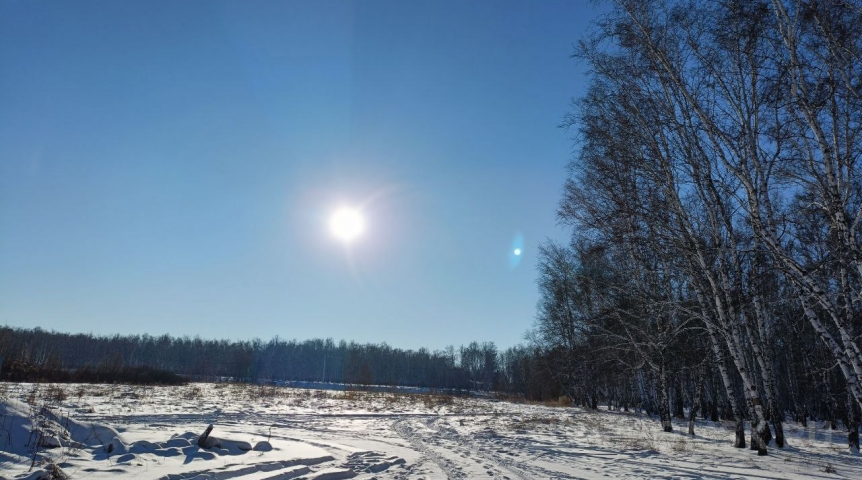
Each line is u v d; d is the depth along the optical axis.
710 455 13.09
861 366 9.38
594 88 14.12
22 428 8.31
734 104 11.63
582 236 17.02
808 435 23.20
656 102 12.87
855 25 9.62
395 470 10.09
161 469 7.59
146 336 118.12
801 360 27.92
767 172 11.22
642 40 12.37
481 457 12.27
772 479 9.70
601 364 27.50
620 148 13.59
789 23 10.22
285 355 129.00
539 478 9.64
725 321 13.88
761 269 14.52
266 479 8.01
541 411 34.06
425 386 115.00
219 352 117.12
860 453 14.84
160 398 26.91
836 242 10.80
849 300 10.67
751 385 13.50
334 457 11.05
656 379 29.19
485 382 109.25
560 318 34.09
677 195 13.53
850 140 10.16
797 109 10.48
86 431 9.55
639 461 11.94
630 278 19.28
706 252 13.77
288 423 19.14
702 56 11.91
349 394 41.97
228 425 17.02
